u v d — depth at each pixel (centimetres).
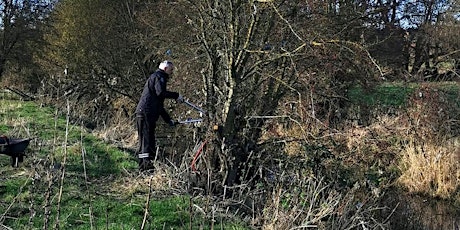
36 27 2305
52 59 1961
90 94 1638
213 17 813
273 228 596
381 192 912
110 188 695
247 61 866
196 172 733
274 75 872
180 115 1023
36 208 572
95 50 1695
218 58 862
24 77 2314
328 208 635
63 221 554
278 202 625
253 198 704
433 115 1204
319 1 859
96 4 1741
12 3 2306
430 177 1068
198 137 821
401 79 1296
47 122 1122
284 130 947
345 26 889
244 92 862
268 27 848
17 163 697
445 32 1622
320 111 1014
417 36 1442
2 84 2236
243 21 818
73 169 752
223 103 827
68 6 1819
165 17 1096
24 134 910
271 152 850
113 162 843
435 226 894
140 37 1380
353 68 948
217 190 731
